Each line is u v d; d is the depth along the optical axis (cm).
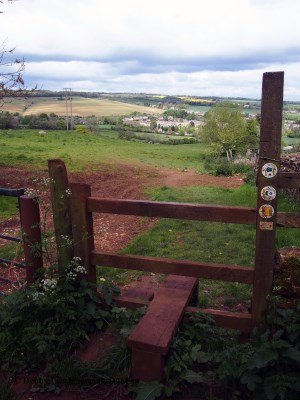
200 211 331
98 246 757
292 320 296
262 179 306
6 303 361
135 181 1836
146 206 347
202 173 2617
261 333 306
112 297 381
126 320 350
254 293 327
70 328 344
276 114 294
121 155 3375
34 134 4522
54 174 368
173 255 662
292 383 261
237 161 3027
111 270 567
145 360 292
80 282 373
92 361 320
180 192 1463
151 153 4078
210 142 4303
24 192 385
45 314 350
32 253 388
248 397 278
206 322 341
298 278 333
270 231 312
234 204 1161
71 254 381
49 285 342
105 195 1400
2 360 324
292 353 265
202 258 643
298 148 2483
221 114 4188
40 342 321
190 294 375
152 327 311
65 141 4122
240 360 280
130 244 739
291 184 303
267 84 292
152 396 273
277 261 367
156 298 361
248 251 668
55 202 373
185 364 301
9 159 2133
